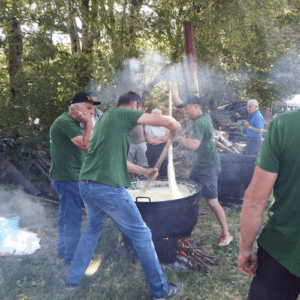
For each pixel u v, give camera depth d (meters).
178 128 2.17
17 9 4.75
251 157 4.26
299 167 1.06
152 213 2.29
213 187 2.97
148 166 5.28
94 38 6.68
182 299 2.23
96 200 2.00
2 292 2.34
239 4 5.89
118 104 2.21
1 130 5.36
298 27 8.24
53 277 2.54
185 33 4.06
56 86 5.30
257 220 1.17
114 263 2.76
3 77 5.44
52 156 2.55
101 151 1.97
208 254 2.82
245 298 2.24
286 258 1.13
